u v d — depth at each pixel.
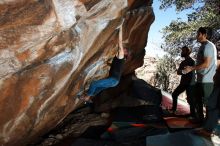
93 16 3.64
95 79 5.46
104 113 6.46
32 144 4.62
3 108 2.80
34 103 3.22
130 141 4.75
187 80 6.11
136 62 8.08
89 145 4.60
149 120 5.92
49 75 3.20
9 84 2.71
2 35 2.47
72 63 3.59
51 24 2.84
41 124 3.87
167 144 4.58
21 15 2.53
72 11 3.12
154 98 7.55
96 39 4.11
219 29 11.34
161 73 14.56
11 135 3.20
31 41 2.71
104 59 5.23
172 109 6.71
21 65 2.75
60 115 4.46
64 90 3.88
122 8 4.35
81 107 7.24
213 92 4.93
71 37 3.28
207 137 4.89
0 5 2.36
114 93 7.21
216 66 5.06
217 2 11.59
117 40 5.14
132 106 6.85
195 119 5.92
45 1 2.68
